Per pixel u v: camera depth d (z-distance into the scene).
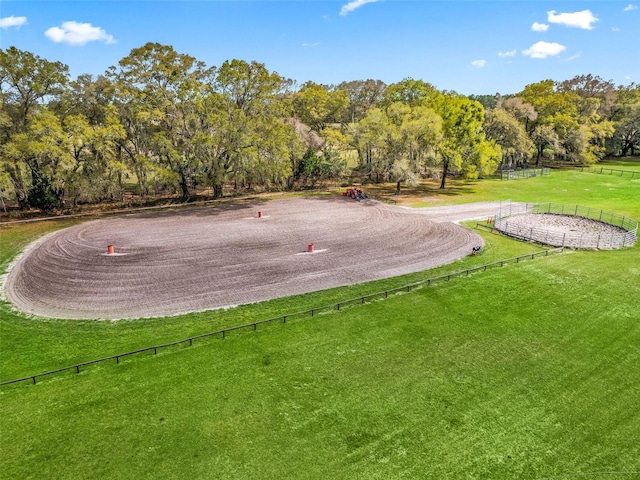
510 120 78.12
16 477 14.07
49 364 20.20
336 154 70.00
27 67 48.59
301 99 80.94
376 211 50.81
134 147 62.00
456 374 19.77
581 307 26.25
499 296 27.70
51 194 49.69
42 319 24.47
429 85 106.62
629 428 16.45
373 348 21.80
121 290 28.30
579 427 16.52
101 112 60.38
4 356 20.81
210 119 52.75
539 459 15.02
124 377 19.27
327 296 27.66
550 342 22.50
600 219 47.34
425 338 22.78
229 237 39.94
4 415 16.81
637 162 100.06
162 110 53.66
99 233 41.06
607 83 116.56
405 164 59.06
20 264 32.91
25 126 50.66
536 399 18.11
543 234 40.44
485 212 50.72
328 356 21.08
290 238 39.78
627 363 20.62
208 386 18.72
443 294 27.94
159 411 17.17
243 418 16.86
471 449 15.42
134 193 62.41
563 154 91.00
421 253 35.88
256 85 58.75
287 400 17.92
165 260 33.75
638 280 30.11
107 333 23.02
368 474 14.34
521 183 72.19
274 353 21.27
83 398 17.86
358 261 33.97
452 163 62.38
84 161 51.66
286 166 59.44
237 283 29.56
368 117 62.81
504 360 20.89
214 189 59.00
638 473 14.44
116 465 14.63
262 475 14.30
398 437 15.97
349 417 16.97
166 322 24.20
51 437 15.78
